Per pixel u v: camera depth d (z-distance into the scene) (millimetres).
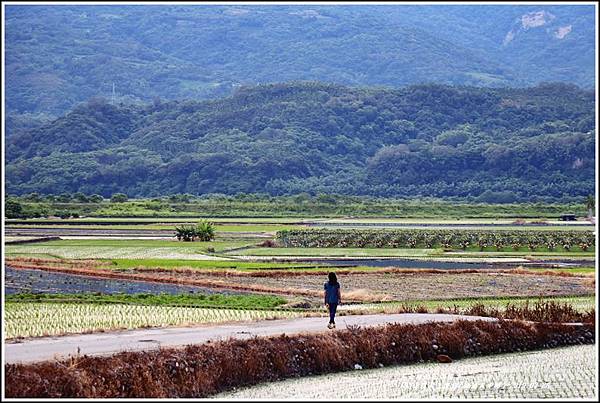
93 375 56000
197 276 142500
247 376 62812
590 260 179750
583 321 87438
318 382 63531
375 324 76688
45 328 81750
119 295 112938
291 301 109375
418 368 69500
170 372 59219
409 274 145875
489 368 69500
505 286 128625
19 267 152500
